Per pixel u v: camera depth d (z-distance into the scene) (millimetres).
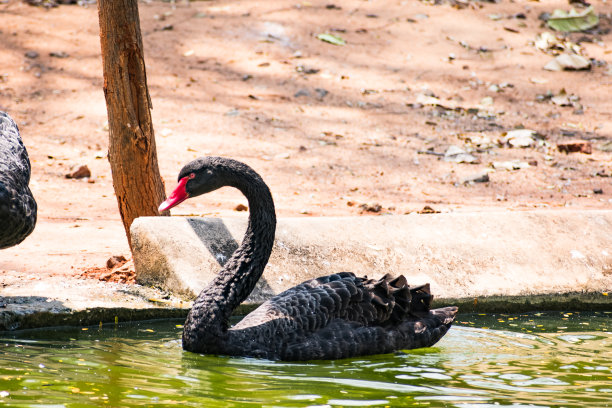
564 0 28781
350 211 14852
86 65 22547
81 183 16047
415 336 8312
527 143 19828
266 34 25141
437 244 10719
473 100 22516
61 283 9633
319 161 18344
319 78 23016
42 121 19391
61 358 7406
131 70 10086
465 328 9297
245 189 8312
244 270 8141
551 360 7828
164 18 25656
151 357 7602
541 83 23547
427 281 10211
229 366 7395
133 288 9672
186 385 6688
